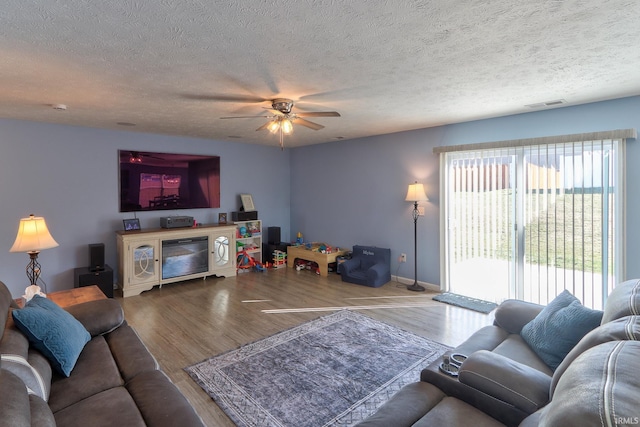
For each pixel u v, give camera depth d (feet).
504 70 7.84
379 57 7.02
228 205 19.36
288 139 18.35
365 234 18.02
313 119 13.17
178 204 17.28
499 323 7.75
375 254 16.81
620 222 10.37
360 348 9.52
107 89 8.97
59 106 10.71
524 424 3.98
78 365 6.07
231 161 19.43
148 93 9.37
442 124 14.29
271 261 20.11
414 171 15.69
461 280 14.33
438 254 15.02
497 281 13.21
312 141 19.25
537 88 9.25
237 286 15.80
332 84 8.75
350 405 7.05
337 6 5.02
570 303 6.63
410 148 15.78
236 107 10.97
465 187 14.02
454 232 14.46
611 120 10.43
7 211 12.84
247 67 7.50
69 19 5.31
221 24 5.55
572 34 6.03
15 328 5.83
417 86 8.98
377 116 12.62
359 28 5.74
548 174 11.81
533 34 6.03
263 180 21.03
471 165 13.79
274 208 21.67
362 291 15.01
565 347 5.94
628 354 2.97
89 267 13.96
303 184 21.44
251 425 6.43
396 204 16.52
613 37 6.15
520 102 10.69
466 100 10.41
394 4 4.97
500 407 4.71
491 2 4.93
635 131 9.97
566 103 10.85
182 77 8.09
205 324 11.25
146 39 6.07
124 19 5.34
